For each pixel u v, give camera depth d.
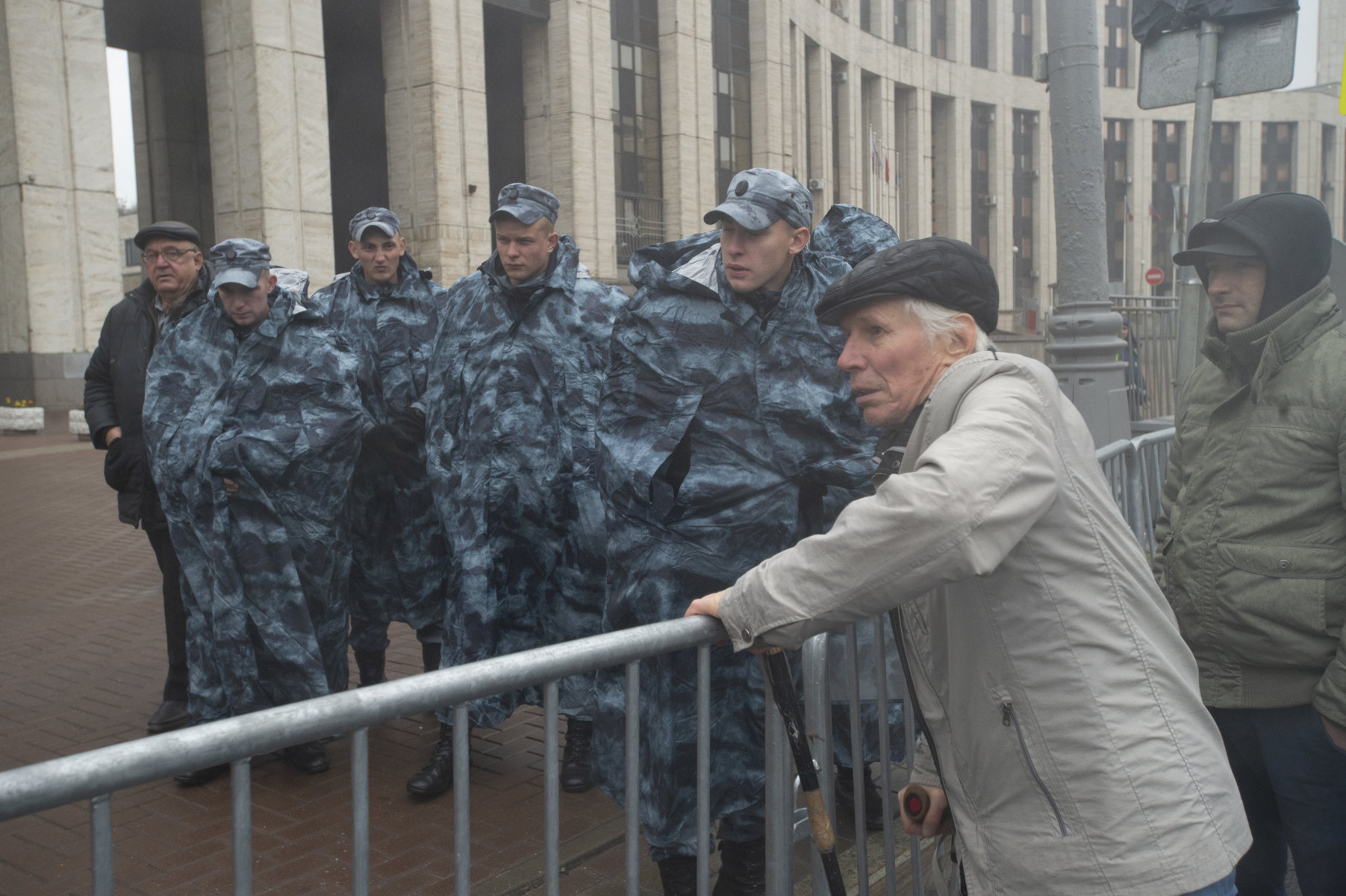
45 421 18.59
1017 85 48.88
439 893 3.02
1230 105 56.38
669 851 2.66
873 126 41.41
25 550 8.37
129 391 4.37
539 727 4.46
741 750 2.70
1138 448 4.26
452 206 23.25
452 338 3.97
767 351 2.83
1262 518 2.28
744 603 1.59
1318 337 2.28
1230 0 4.32
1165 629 1.60
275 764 4.00
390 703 1.37
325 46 27.06
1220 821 1.54
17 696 4.86
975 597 1.56
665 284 2.91
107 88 20.31
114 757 1.12
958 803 1.67
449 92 23.03
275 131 20.41
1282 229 2.25
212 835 3.36
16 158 19.27
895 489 1.44
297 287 5.41
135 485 4.32
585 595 3.84
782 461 2.81
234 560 3.85
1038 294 50.88
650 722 2.65
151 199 27.39
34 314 19.61
